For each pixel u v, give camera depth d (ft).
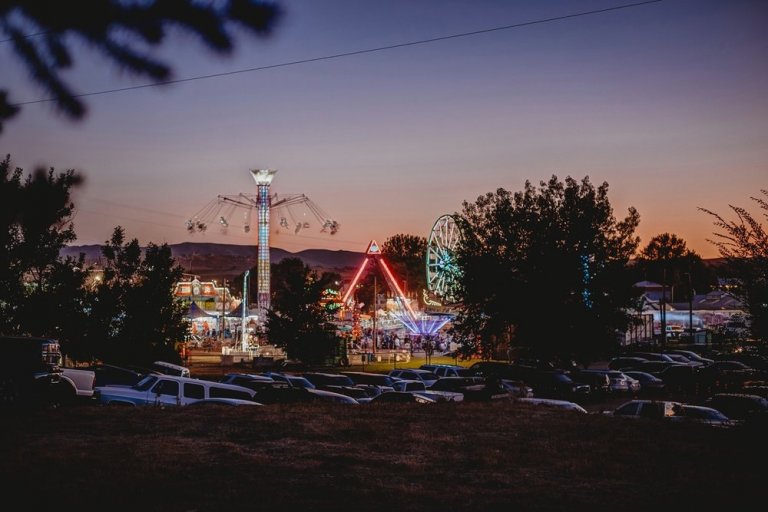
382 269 286.66
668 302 361.10
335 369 204.03
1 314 108.17
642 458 43.83
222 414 57.98
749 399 86.38
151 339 136.05
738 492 35.06
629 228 163.94
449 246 272.72
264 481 34.91
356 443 46.75
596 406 127.03
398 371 139.85
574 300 159.22
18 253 97.60
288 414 58.95
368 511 30.12
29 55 13.96
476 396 98.94
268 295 259.39
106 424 51.49
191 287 408.87
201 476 35.70
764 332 54.95
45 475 34.42
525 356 179.42
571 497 33.68
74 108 14.35
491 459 41.98
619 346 165.89
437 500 32.19
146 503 30.42
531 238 160.56
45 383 58.08
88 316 126.21
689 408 73.82
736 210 55.83
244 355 232.53
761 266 54.70
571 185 163.84
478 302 163.53
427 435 50.37
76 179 18.88
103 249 138.21
